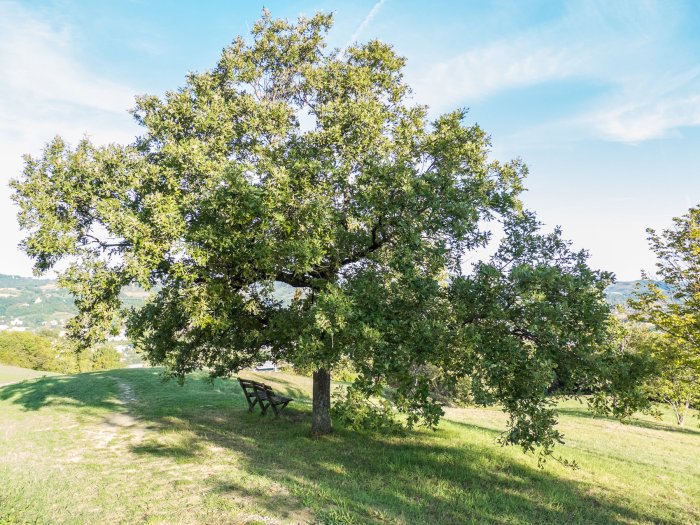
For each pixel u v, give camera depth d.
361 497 7.96
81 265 10.55
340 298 9.05
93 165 10.78
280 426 14.80
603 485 10.84
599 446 17.77
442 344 8.58
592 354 8.80
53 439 12.37
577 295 8.73
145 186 11.35
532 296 8.51
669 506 9.72
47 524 6.14
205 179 11.00
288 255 10.93
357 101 13.95
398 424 13.47
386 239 11.51
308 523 6.50
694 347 16.00
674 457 16.75
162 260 10.48
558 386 9.60
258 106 12.95
